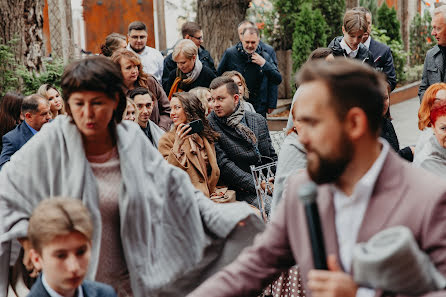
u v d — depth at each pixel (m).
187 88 8.17
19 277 3.18
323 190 2.01
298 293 4.20
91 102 2.87
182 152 5.33
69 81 2.84
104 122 2.91
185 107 5.43
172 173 3.20
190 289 3.10
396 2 19.25
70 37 12.69
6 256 3.04
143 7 14.41
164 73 8.73
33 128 6.08
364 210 1.94
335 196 1.99
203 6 13.44
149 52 8.92
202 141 5.47
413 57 19.70
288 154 4.21
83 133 3.00
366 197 1.93
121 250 3.10
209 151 5.46
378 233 1.80
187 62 8.04
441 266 1.81
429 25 19.75
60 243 2.46
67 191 2.95
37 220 2.49
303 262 2.09
